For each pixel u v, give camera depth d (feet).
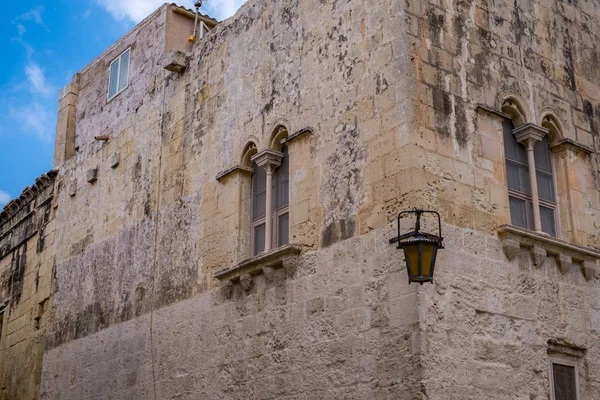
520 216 51.03
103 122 78.89
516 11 55.06
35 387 77.71
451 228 45.93
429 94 47.93
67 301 75.92
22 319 84.12
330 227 50.06
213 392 55.67
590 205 54.29
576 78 57.31
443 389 42.32
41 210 85.76
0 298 91.15
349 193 49.37
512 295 47.19
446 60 49.55
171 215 65.00
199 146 64.03
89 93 83.51
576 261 51.24
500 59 52.65
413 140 46.16
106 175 75.31
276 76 57.88
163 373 60.90
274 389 50.88
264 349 52.42
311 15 56.03
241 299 55.42
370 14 51.03
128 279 67.87
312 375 48.47
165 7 74.13
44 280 81.20
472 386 43.55
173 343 60.80
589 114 57.21
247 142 58.85
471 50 51.19
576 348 49.55
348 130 50.57
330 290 48.78
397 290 44.50
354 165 49.52
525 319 47.32
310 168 52.70
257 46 60.64
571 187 53.52
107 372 67.15
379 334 44.96
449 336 43.57
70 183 81.10
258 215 57.88
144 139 71.10
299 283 51.03
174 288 62.34
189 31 75.00
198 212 62.03
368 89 49.85
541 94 54.39
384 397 43.68
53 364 75.20
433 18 49.98
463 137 48.62
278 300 52.26
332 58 53.21
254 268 54.08
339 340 47.32
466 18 51.72
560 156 54.44
